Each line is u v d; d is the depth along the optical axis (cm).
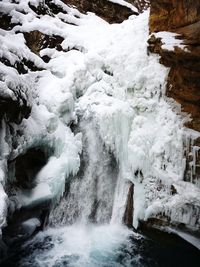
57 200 570
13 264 484
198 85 579
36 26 737
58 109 597
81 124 644
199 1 577
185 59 573
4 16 731
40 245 527
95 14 1005
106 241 552
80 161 612
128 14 1052
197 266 508
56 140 572
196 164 557
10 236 489
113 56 716
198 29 568
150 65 664
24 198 512
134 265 500
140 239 561
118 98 673
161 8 694
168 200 550
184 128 586
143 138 594
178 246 543
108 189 608
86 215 593
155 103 630
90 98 668
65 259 499
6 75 464
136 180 588
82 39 788
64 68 687
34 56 675
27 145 518
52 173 548
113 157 623
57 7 885
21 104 482
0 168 440
